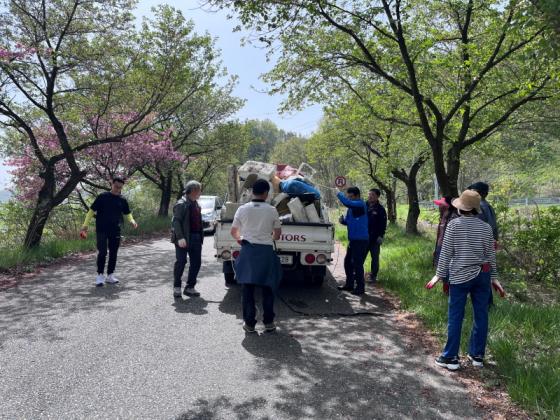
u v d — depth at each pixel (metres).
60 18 12.26
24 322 5.55
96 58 12.84
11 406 3.41
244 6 7.54
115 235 7.88
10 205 14.91
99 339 4.95
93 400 3.52
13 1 11.52
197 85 18.22
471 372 4.19
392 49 9.66
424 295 6.86
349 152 21.28
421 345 4.93
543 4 4.56
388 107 13.14
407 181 18.05
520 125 12.81
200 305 6.52
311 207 7.80
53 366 4.18
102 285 7.74
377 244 8.27
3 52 11.04
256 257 5.22
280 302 6.90
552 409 3.36
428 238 16.14
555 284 8.05
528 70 9.05
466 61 8.80
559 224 8.20
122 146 17.94
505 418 3.35
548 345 4.74
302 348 4.80
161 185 25.47
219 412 3.37
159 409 3.39
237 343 4.92
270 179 8.43
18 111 15.84
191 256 7.08
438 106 11.33
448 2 9.76
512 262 8.84
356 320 5.90
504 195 9.49
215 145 28.02
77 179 12.74
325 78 9.74
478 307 4.34
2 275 8.60
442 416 3.37
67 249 11.69
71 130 17.52
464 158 17.08
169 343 4.86
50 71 12.45
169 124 24.53
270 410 3.41
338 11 8.28
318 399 3.61
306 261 7.23
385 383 3.93
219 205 20.39
